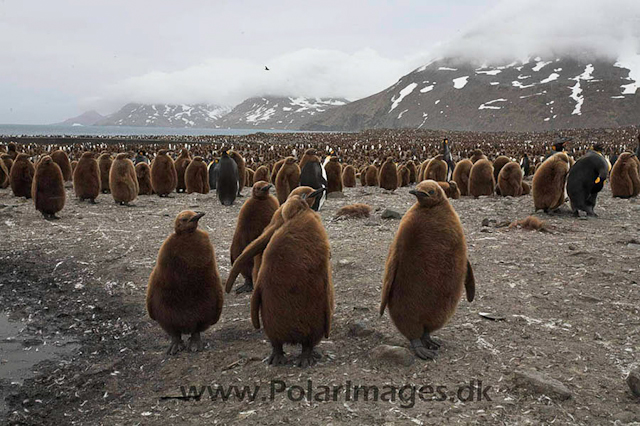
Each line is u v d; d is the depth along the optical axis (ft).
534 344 17.66
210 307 18.53
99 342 21.77
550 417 13.14
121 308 25.14
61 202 45.27
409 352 16.74
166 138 411.95
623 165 52.24
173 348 19.47
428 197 15.75
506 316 20.29
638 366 15.84
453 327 19.44
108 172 65.77
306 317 15.88
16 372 19.16
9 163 69.05
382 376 15.66
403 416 13.37
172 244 17.70
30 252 34.58
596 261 26.94
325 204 54.29
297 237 15.72
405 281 16.01
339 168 60.75
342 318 21.30
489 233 35.76
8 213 46.93
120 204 54.85
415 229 15.90
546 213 43.27
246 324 22.09
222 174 54.08
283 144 328.29
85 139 343.46
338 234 37.78
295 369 16.65
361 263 29.14
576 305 21.21
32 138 336.90
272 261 15.80
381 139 391.86
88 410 15.99
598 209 45.78
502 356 16.76
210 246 18.26
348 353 17.89
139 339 21.72
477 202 51.96
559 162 41.22
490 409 13.53
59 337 22.45
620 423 12.80
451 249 15.69
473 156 74.54
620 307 20.71
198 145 264.52
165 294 17.99
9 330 23.18
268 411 14.10
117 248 35.32
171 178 62.28
